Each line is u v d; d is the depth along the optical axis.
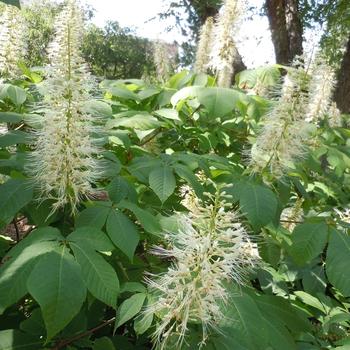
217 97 3.34
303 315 2.87
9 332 2.34
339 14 12.81
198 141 4.36
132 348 2.64
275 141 3.18
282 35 10.55
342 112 10.59
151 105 4.28
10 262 1.94
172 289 1.95
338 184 5.24
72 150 2.52
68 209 2.72
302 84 3.11
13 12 4.94
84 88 2.53
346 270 2.31
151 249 2.88
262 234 3.21
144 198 3.22
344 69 10.78
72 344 2.42
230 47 4.85
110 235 2.28
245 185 2.79
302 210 4.05
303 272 3.77
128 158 3.74
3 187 2.51
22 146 3.74
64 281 1.84
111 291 1.95
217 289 1.89
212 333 2.02
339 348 2.41
